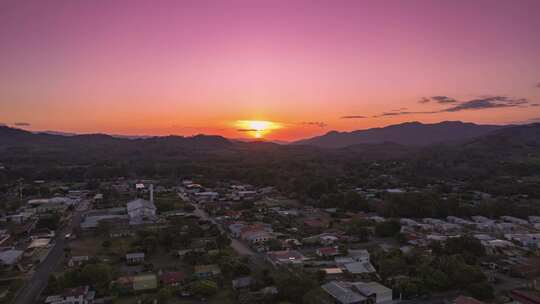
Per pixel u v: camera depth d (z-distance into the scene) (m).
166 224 133.62
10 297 75.62
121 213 148.75
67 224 136.75
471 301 71.50
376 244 114.81
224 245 108.62
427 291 79.94
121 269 92.25
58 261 98.69
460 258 93.38
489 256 102.44
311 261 97.69
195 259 95.94
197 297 77.00
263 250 107.44
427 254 100.56
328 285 80.81
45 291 78.56
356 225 130.12
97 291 77.94
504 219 148.38
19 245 111.62
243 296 75.88
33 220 138.12
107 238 119.06
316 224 137.88
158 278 85.75
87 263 90.31
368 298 75.81
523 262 97.56
